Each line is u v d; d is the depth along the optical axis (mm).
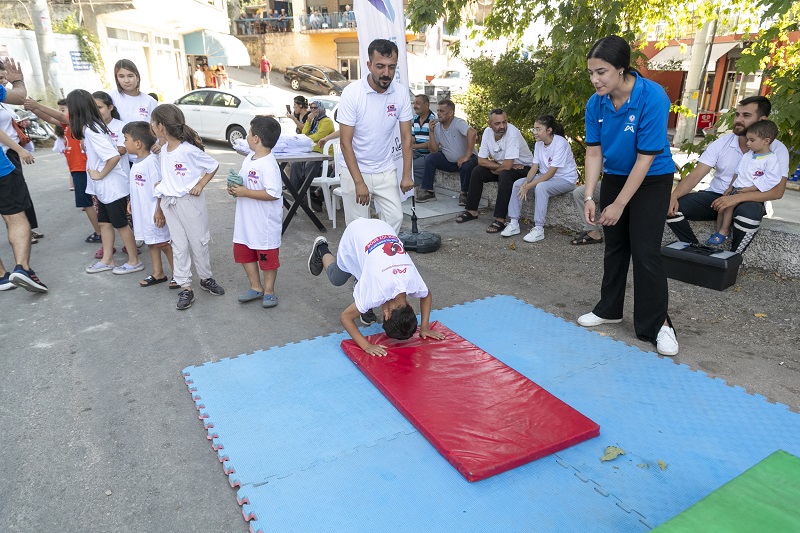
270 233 3939
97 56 16234
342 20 29328
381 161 4090
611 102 3094
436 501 2166
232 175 3781
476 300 4191
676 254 4457
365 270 3020
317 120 7492
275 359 3309
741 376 3074
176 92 22719
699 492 2199
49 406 2896
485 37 8578
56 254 5449
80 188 5500
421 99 7246
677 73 17812
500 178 5969
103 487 2316
